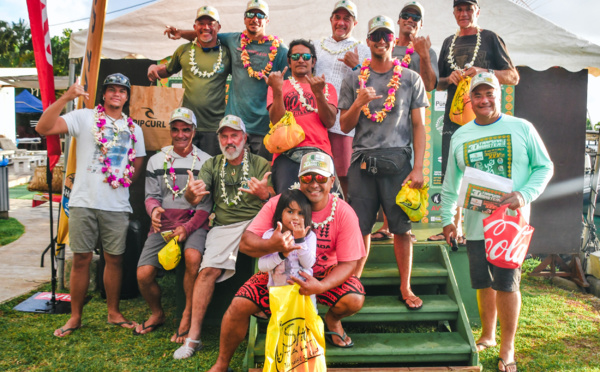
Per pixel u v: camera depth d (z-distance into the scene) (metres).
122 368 3.58
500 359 3.55
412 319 3.69
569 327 4.47
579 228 5.86
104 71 5.98
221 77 4.60
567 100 5.80
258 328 3.79
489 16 5.46
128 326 4.32
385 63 3.68
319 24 5.77
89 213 4.10
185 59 4.65
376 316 3.68
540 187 3.36
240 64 4.46
